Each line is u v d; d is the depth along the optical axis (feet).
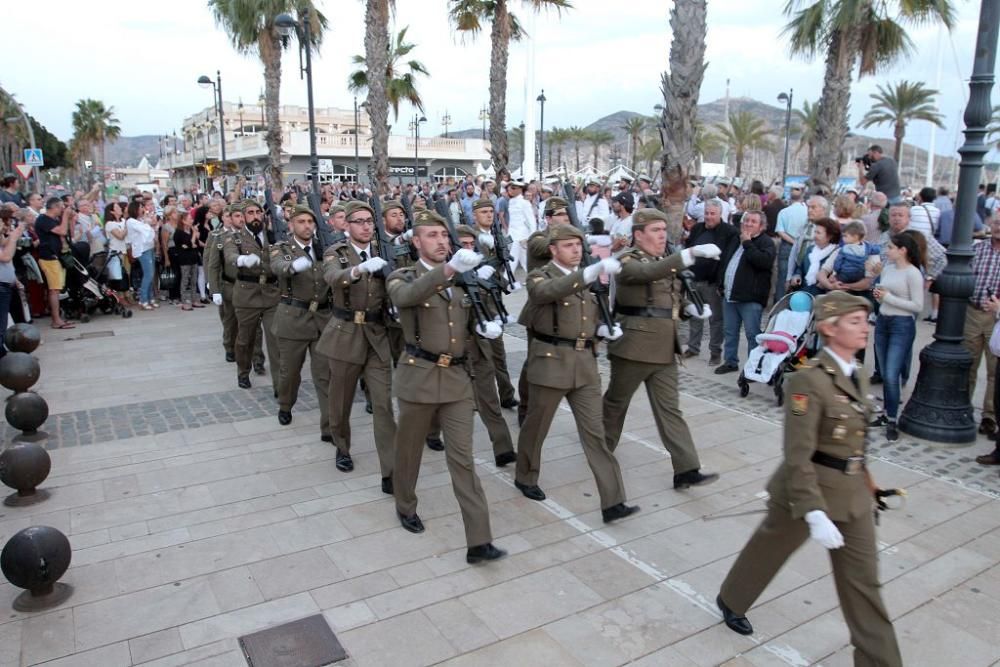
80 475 19.03
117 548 15.25
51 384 27.78
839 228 25.73
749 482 18.58
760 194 45.47
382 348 17.84
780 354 24.21
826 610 13.07
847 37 50.60
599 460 16.12
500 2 59.52
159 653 11.87
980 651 12.01
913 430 21.40
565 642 12.14
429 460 20.16
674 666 11.58
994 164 106.42
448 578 14.10
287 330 21.84
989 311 20.76
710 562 14.74
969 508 17.10
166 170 241.76
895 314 21.29
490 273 15.62
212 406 24.94
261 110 192.65
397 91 82.33
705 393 26.17
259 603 13.25
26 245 35.60
